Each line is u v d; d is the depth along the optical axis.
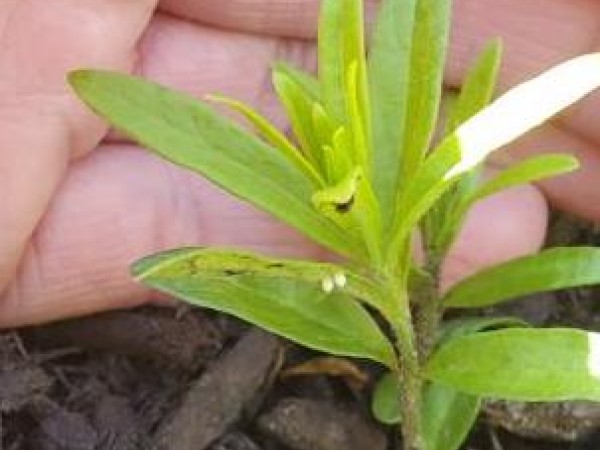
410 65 0.08
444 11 0.08
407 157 0.08
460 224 0.10
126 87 0.08
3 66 0.10
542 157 0.08
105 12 0.10
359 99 0.08
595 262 0.09
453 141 0.08
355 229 0.08
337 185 0.07
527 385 0.08
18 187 0.10
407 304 0.09
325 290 0.08
